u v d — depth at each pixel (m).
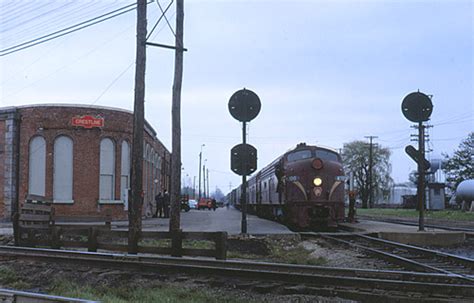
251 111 18.44
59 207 29.89
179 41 17.11
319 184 23.31
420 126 19.73
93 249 14.79
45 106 30.34
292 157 25.06
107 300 8.73
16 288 10.65
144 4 16.69
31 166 30.31
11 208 29.92
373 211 61.97
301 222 23.36
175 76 17.00
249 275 9.84
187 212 50.81
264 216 34.88
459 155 79.38
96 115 30.83
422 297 8.24
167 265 10.82
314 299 8.41
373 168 92.19
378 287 8.80
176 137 16.69
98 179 30.70
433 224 30.84
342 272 10.04
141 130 16.05
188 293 9.12
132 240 13.75
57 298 6.87
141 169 15.86
